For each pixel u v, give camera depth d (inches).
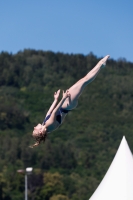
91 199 1643.7
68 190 7135.8
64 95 1101.1
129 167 1646.2
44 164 7859.3
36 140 1103.6
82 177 7677.2
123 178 1624.0
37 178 6909.5
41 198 6791.3
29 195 6747.1
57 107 1096.8
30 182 6840.6
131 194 1594.5
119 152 1679.4
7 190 6761.8
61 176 7278.5
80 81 1121.4
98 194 1633.9
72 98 1112.8
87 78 1121.4
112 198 1600.6
